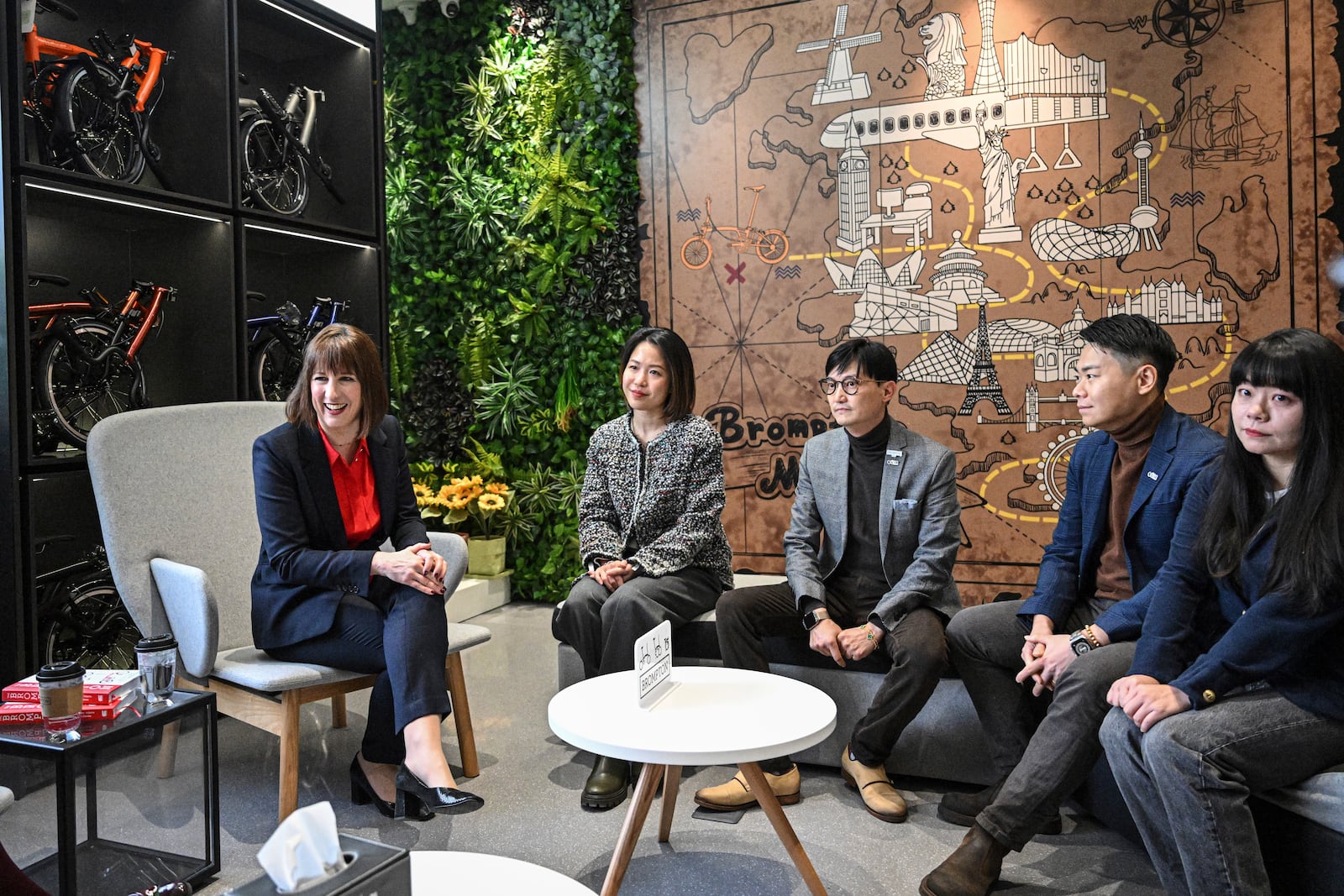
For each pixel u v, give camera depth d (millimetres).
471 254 5000
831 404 2537
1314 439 1515
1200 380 3877
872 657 2459
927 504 2465
